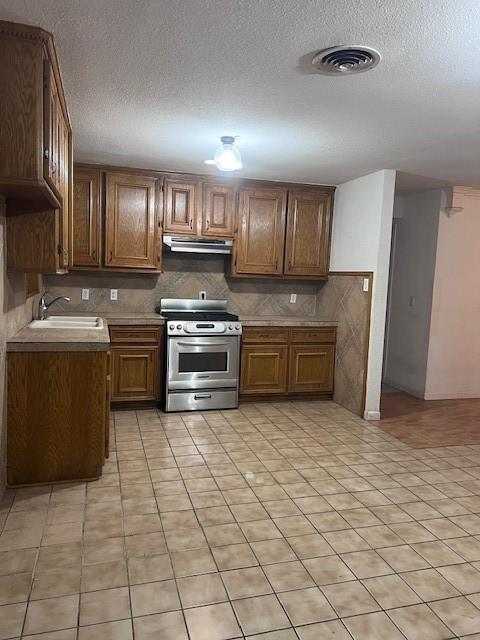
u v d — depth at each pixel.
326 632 1.76
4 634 1.70
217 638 1.71
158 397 4.51
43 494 2.76
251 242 4.83
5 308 2.71
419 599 1.97
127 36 1.97
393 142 3.32
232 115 2.87
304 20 1.79
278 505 2.73
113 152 3.83
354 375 4.61
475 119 2.81
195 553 2.23
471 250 5.25
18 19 1.86
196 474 3.10
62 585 1.96
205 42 1.99
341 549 2.31
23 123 1.99
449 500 2.86
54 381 2.84
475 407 5.00
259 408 4.68
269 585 2.02
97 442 2.94
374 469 3.29
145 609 1.84
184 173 4.57
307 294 5.44
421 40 1.91
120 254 4.46
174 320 4.38
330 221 5.04
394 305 5.82
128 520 2.50
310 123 2.97
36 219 2.72
